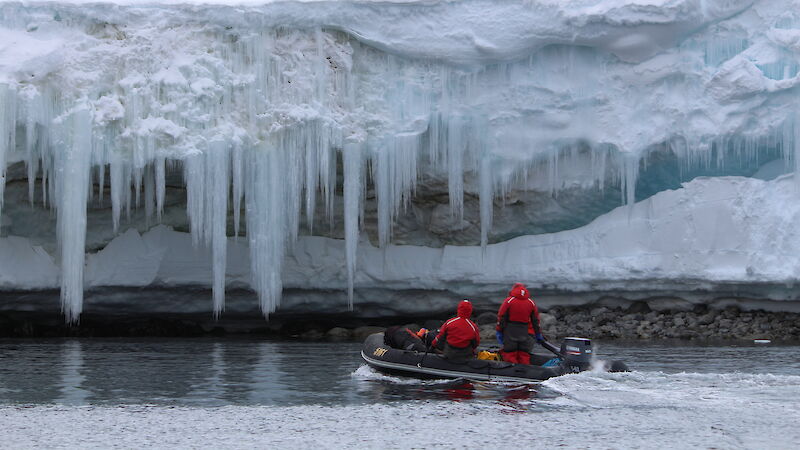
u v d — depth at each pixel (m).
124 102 25.72
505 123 27.52
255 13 26.36
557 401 15.03
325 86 26.77
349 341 27.19
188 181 25.75
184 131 25.75
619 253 27.83
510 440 12.32
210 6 26.31
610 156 27.78
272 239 26.36
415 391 16.33
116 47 25.98
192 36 26.33
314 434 12.72
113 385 17.34
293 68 26.69
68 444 12.21
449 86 27.33
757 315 27.69
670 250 27.30
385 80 27.20
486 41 26.84
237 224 26.33
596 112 27.44
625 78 27.27
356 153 26.72
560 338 27.05
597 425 13.20
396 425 13.27
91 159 25.47
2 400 15.51
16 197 26.78
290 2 26.47
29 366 20.30
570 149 27.83
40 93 25.16
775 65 27.11
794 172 26.81
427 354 18.02
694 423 13.31
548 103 27.45
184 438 12.53
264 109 26.41
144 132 25.47
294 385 17.25
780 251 26.48
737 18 27.36
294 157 26.45
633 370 18.69
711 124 26.95
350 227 26.78
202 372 19.25
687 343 25.42
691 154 27.23
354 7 26.72
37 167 25.78
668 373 18.23
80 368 19.95
